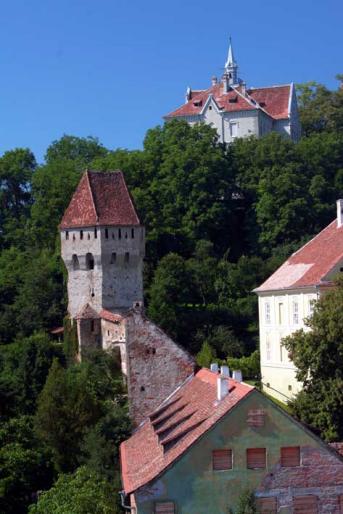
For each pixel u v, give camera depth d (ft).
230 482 176.14
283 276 347.77
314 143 570.05
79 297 398.21
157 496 174.09
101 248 394.32
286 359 336.08
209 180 531.09
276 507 177.27
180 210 526.16
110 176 411.75
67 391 257.55
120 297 397.39
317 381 240.94
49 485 243.19
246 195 550.77
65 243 401.08
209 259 470.39
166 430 196.24
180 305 441.68
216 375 213.05
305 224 524.93
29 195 604.49
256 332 434.30
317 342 241.14
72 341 389.19
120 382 311.88
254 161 558.15
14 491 237.04
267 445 177.47
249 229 531.50
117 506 200.85
